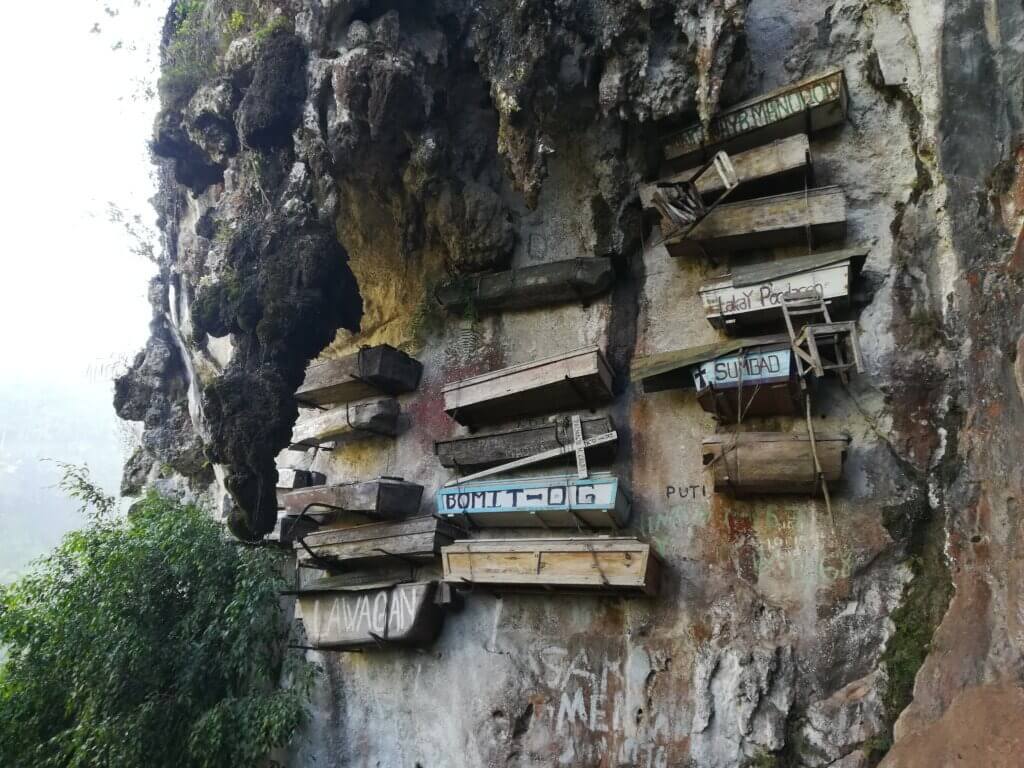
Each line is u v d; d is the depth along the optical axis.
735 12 6.91
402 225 9.54
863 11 7.36
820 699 6.05
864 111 7.18
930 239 6.52
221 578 9.64
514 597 7.84
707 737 6.41
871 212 6.92
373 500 8.47
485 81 8.91
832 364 6.43
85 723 8.46
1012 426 5.20
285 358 9.23
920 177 6.68
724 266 7.55
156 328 14.58
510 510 7.64
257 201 9.49
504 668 7.68
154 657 8.96
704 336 7.48
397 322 10.01
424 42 8.65
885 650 5.95
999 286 5.61
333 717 8.82
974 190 6.00
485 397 8.09
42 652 9.20
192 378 13.30
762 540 6.68
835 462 6.16
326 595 8.83
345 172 9.16
